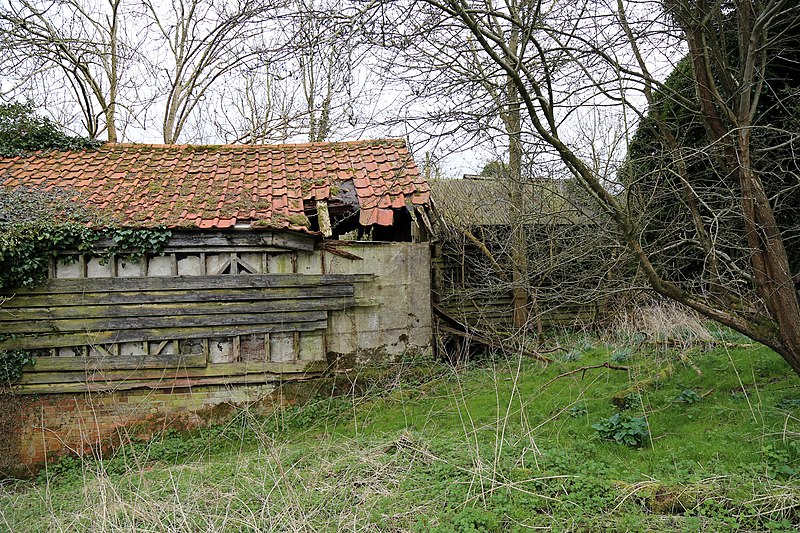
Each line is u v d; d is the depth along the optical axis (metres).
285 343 9.73
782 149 6.66
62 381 9.12
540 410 7.71
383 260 10.18
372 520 5.12
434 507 5.25
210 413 9.45
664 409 6.88
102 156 11.55
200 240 9.37
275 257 9.73
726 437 5.86
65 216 9.22
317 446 7.38
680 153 5.32
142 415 9.31
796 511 4.49
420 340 10.36
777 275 5.18
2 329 9.02
